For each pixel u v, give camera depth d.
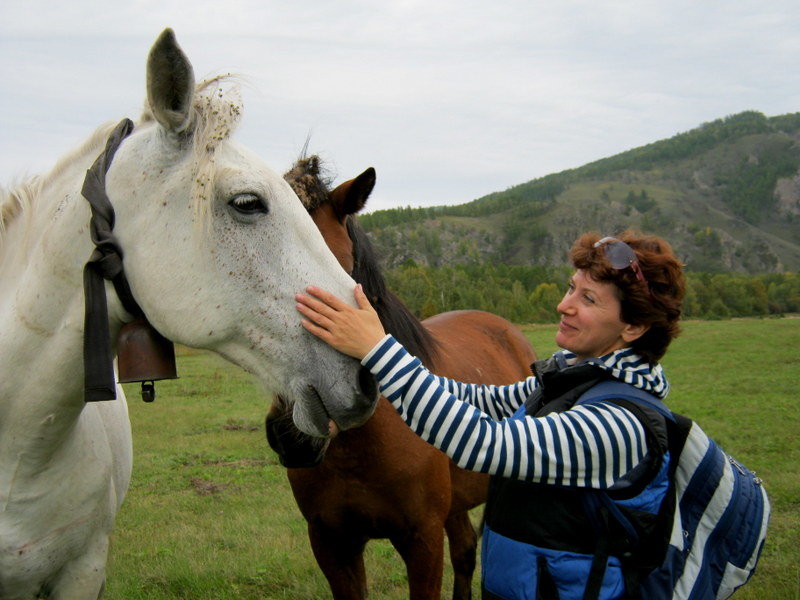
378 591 3.94
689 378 15.08
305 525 5.23
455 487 3.05
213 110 1.65
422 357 2.81
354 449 2.48
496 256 128.38
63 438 1.84
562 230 135.88
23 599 2.00
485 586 1.77
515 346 4.20
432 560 2.64
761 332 31.86
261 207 1.66
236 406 11.99
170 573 4.15
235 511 5.66
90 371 1.62
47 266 1.71
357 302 1.71
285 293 1.67
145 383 1.78
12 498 1.84
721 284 59.69
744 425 9.02
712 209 161.50
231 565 4.30
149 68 1.54
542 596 1.61
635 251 1.69
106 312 1.65
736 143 199.50
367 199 2.65
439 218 146.25
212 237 1.63
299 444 2.20
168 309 1.65
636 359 1.68
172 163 1.65
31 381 1.74
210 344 1.69
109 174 1.68
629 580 1.58
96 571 2.11
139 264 1.65
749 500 1.66
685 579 1.62
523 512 1.67
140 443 8.70
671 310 1.65
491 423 1.58
